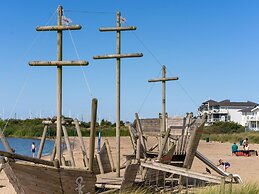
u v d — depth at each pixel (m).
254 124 124.38
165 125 21.12
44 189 12.02
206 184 17.98
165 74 21.59
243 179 21.66
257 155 40.81
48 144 77.19
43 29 13.36
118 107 17.64
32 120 104.62
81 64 13.04
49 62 13.24
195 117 20.81
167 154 17.59
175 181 18.20
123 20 17.84
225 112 139.00
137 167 14.78
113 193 14.02
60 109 13.30
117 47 17.89
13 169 11.70
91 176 12.79
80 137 15.33
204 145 60.28
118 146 17.31
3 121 52.62
